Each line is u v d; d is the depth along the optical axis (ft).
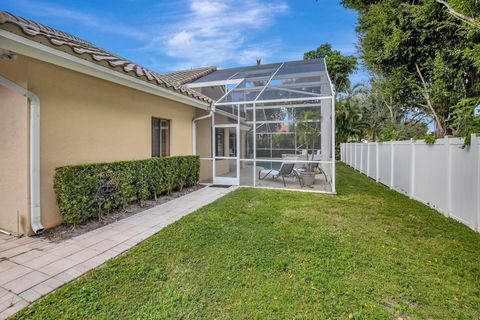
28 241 13.66
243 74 38.93
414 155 24.40
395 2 28.25
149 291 9.17
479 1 17.67
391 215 18.81
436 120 29.43
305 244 13.24
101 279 9.89
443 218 18.15
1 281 9.78
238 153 31.30
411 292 9.20
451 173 18.33
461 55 23.65
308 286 9.53
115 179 18.29
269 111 30.78
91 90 18.06
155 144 25.82
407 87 32.30
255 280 9.92
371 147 39.19
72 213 15.23
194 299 8.77
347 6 35.35
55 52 13.38
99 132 18.78
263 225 16.16
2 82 13.01
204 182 33.45
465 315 8.09
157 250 12.42
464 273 10.53
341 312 8.19
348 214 18.85
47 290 9.25
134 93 22.33
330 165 29.01
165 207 20.97
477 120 16.92
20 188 14.53
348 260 11.54
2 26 10.86
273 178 33.27
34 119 14.17
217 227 15.64
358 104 81.66
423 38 26.09
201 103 29.12
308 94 28.37
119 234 14.79
